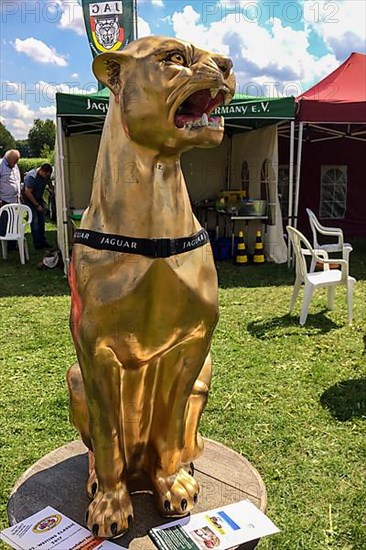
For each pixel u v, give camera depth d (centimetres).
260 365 413
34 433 318
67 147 977
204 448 209
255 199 909
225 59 138
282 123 851
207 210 995
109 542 159
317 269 707
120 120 145
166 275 146
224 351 442
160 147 142
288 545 229
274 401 354
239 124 878
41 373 404
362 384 378
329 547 228
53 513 170
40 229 966
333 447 301
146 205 145
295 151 1071
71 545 157
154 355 159
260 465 284
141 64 137
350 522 242
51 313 562
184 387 166
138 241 145
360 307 566
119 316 147
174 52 136
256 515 168
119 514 162
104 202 149
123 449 169
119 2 719
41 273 766
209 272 158
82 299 149
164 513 169
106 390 156
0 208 838
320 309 559
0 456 293
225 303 591
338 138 1077
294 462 287
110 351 153
